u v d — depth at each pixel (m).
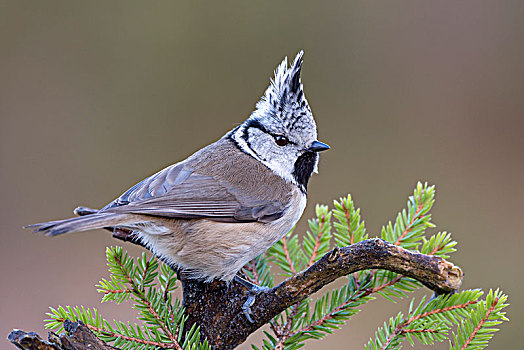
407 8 13.31
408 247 5.89
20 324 10.03
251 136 7.52
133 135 12.95
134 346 5.16
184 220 6.60
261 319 5.35
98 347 4.53
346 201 6.08
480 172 12.16
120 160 12.84
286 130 7.36
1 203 11.91
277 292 5.23
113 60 13.17
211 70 13.26
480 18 13.21
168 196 6.68
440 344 8.68
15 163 12.51
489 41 13.13
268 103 7.47
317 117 12.98
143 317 5.36
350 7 13.34
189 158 7.41
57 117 12.93
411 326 5.25
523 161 12.30
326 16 13.34
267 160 7.42
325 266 5.06
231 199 6.88
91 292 10.57
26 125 12.80
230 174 7.11
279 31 13.36
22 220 11.77
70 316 5.14
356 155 12.54
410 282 5.52
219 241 6.55
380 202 11.84
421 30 13.33
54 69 13.06
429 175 12.05
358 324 9.75
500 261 10.75
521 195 11.76
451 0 13.27
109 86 13.11
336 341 9.61
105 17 13.20
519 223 11.31
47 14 13.11
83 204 12.11
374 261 5.04
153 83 13.17
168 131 13.02
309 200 11.68
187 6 13.27
